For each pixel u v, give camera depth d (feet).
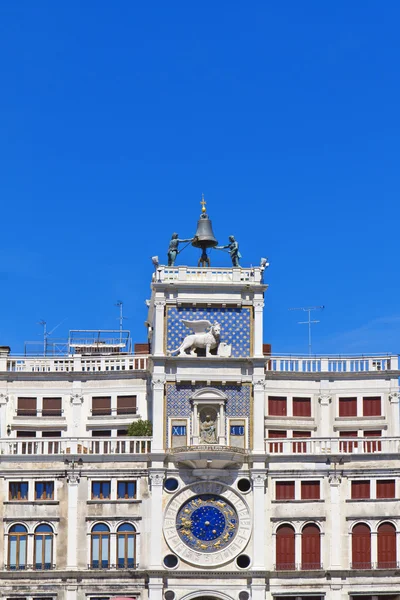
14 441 298.15
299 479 297.12
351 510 295.28
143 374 313.73
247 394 301.43
